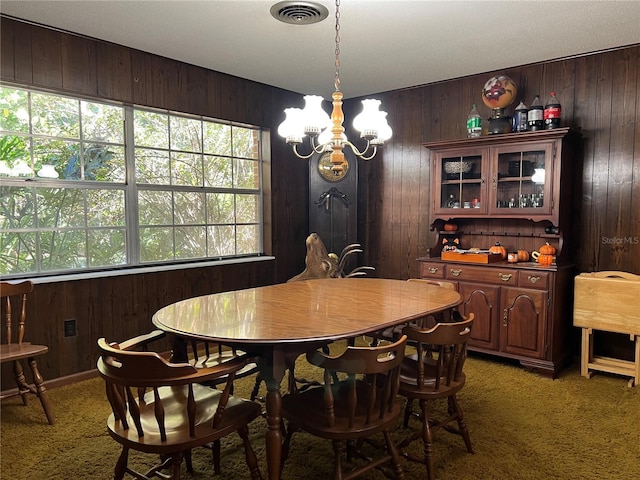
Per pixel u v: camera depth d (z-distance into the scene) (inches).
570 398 113.9
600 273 131.4
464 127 162.9
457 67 150.7
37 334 118.3
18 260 118.7
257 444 92.8
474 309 141.3
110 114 134.4
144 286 139.2
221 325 74.4
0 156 114.9
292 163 184.7
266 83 169.8
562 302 132.6
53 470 82.7
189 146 155.1
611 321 124.5
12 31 111.5
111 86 129.5
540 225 144.3
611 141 134.3
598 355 138.0
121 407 65.6
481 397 114.7
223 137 165.3
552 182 131.1
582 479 79.7
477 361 141.9
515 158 138.9
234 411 70.9
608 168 135.1
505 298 135.1
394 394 72.0
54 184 123.6
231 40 126.5
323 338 68.3
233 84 160.6
